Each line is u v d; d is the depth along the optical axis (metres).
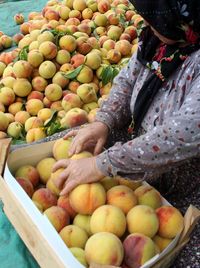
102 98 2.37
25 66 2.45
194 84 1.28
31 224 1.32
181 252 1.32
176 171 1.55
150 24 1.22
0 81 2.58
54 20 3.14
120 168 1.29
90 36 3.09
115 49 2.78
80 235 1.30
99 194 1.33
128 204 1.35
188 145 1.20
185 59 1.34
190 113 1.18
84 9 3.30
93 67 2.55
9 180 1.40
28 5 4.13
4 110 2.45
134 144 1.27
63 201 1.40
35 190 1.54
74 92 2.47
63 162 1.41
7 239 1.62
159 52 1.42
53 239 1.20
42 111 2.33
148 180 1.58
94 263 1.08
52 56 2.53
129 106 1.67
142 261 1.21
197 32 1.23
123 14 3.28
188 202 1.53
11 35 3.53
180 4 1.15
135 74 1.62
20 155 1.54
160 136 1.23
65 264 1.16
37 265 1.54
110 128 1.61
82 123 2.11
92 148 1.57
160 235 1.34
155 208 1.40
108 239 1.20
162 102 1.42
